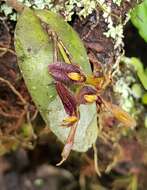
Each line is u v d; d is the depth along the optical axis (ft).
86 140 0.84
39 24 0.82
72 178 1.42
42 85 0.80
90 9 0.92
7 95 1.07
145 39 0.97
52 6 0.91
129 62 1.07
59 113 0.81
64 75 0.77
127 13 0.94
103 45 0.95
